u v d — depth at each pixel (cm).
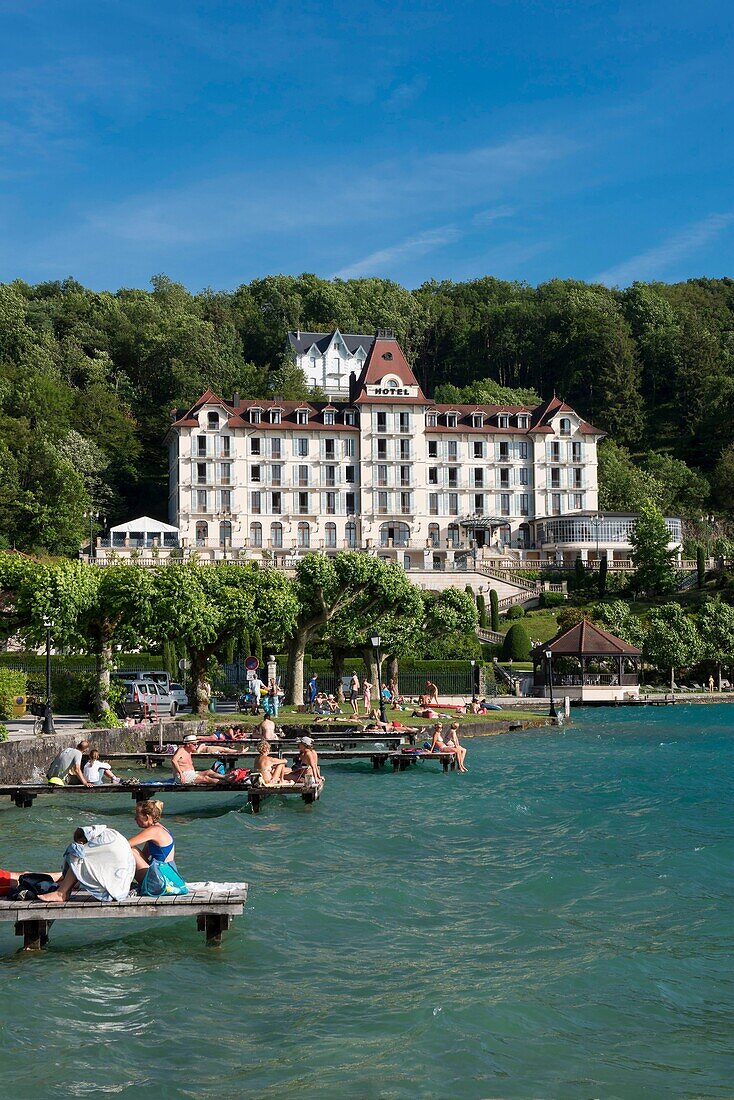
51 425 14150
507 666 9144
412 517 13400
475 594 11562
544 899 1975
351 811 3055
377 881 2100
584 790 3509
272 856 2350
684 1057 1259
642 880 2114
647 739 5475
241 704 5975
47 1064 1216
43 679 5628
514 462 13788
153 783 3169
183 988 1469
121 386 16962
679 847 2458
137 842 1688
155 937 1709
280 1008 1395
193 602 5034
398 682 8006
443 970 1555
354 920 1814
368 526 13288
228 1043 1283
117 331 18300
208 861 2280
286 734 4984
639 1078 1201
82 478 12600
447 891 2030
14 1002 1408
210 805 3197
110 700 4925
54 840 2486
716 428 18475
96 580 4809
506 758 4606
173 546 12219
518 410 14075
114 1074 1194
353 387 14325
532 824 2817
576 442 13938
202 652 5628
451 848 2469
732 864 2269
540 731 6016
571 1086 1178
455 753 4169
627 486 14988
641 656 9050
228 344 18725
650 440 19025
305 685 7744
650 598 11544
